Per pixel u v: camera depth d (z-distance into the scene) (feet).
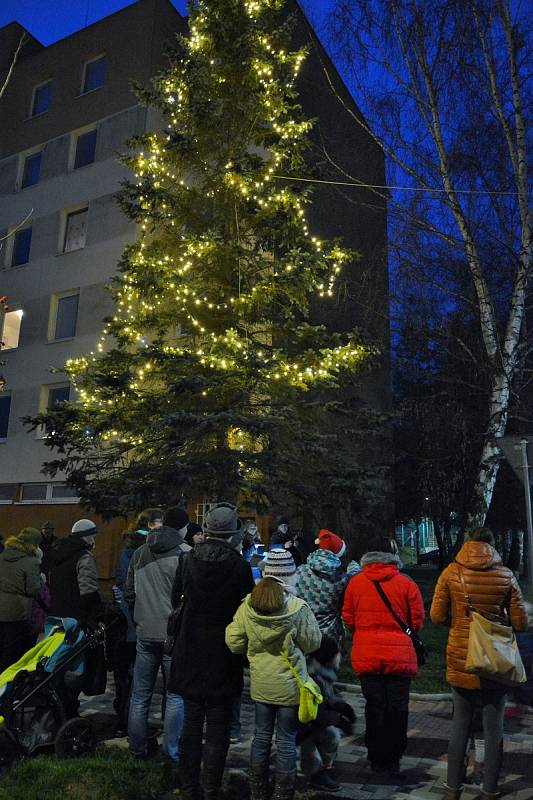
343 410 39.73
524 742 18.39
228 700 13.76
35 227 76.84
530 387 45.62
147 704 16.62
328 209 71.82
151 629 16.57
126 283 41.14
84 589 18.07
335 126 73.77
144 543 19.13
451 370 52.90
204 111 41.01
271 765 16.65
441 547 80.89
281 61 43.04
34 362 71.92
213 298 41.73
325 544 18.66
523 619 14.35
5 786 14.49
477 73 45.37
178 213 43.06
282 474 39.58
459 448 58.85
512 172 45.37
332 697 14.87
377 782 15.52
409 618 16.12
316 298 56.18
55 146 78.23
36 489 68.08
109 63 76.69
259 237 42.70
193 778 13.65
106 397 37.83
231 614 14.03
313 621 13.71
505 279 47.44
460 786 14.16
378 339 49.32
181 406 38.83
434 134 45.44
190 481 35.17
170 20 76.79
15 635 20.49
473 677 14.07
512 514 74.69
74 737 16.85
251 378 37.86
